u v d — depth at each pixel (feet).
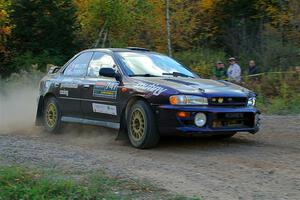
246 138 31.17
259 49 78.64
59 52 81.56
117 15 81.05
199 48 84.02
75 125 33.60
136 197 18.53
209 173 22.13
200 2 87.76
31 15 80.28
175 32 85.61
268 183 20.56
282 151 27.09
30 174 21.24
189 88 26.89
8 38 80.53
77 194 18.80
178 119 26.08
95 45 81.51
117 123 29.01
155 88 27.07
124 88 28.45
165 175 21.68
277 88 55.31
